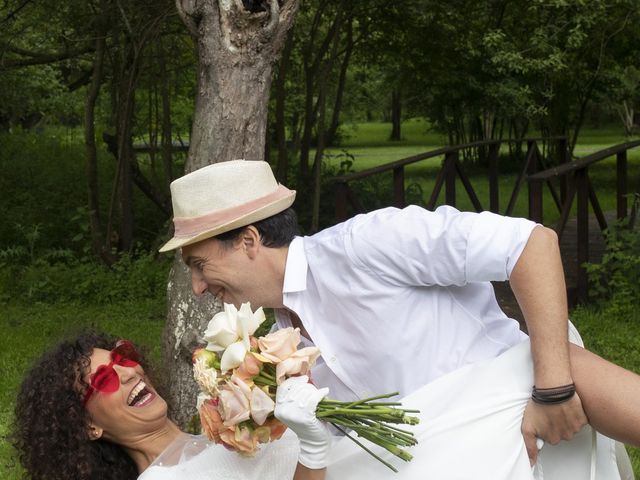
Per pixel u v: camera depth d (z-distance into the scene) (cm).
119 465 262
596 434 253
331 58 1081
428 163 2681
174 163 1381
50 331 787
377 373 252
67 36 1139
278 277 256
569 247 1023
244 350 222
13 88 1423
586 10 985
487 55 1323
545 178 714
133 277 911
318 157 1059
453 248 239
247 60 459
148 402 260
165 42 1169
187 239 250
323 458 228
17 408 259
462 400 246
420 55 1230
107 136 1129
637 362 630
